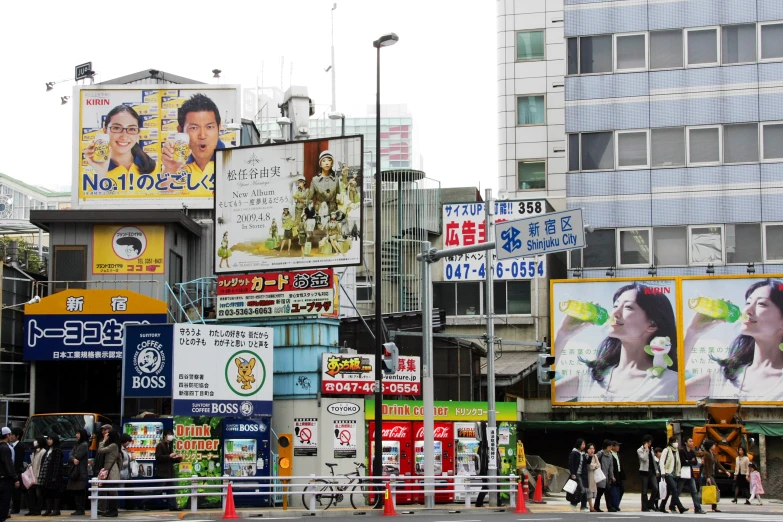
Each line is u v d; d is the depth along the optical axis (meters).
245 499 28.33
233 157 33.41
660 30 45.00
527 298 46.53
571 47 45.75
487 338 30.30
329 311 31.02
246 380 28.92
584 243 25.16
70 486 23.31
